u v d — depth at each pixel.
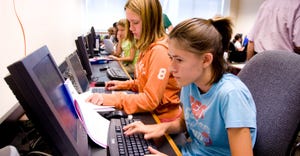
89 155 0.85
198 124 1.00
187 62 0.84
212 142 0.96
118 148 0.88
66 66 1.61
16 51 1.24
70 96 0.91
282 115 0.88
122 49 3.48
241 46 3.88
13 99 1.18
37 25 1.60
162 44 1.24
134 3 1.29
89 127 0.96
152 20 1.29
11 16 1.18
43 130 0.60
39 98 0.56
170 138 1.03
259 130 0.94
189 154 1.00
